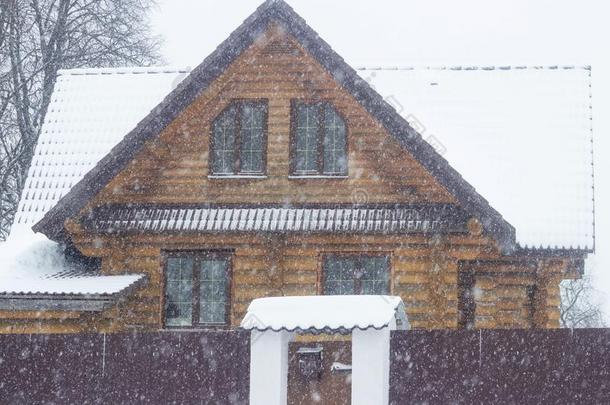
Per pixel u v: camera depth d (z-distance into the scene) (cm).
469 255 1809
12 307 1667
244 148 1903
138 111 2123
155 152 1883
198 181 1886
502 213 1894
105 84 2186
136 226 1844
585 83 2116
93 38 2958
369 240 1838
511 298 1936
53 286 1709
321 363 1398
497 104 2084
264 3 1838
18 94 2825
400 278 1827
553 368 1377
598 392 1370
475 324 1916
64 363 1478
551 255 1873
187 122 1903
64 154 2062
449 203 1814
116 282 1778
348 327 1330
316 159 1881
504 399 1380
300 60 1895
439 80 2134
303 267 1853
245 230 1827
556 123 2045
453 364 1387
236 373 1444
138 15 3050
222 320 1867
